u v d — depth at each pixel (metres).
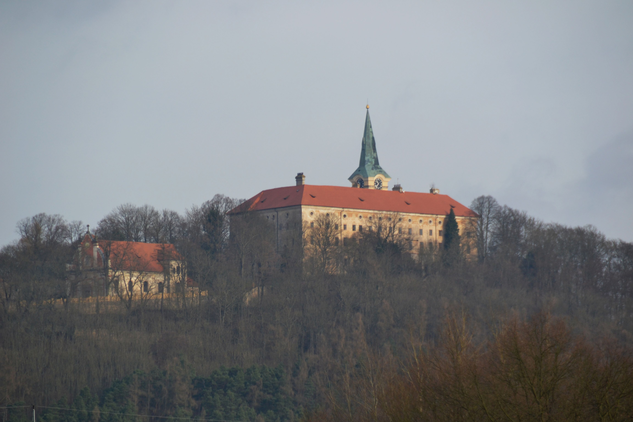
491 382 181.50
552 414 172.75
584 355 181.62
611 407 170.50
